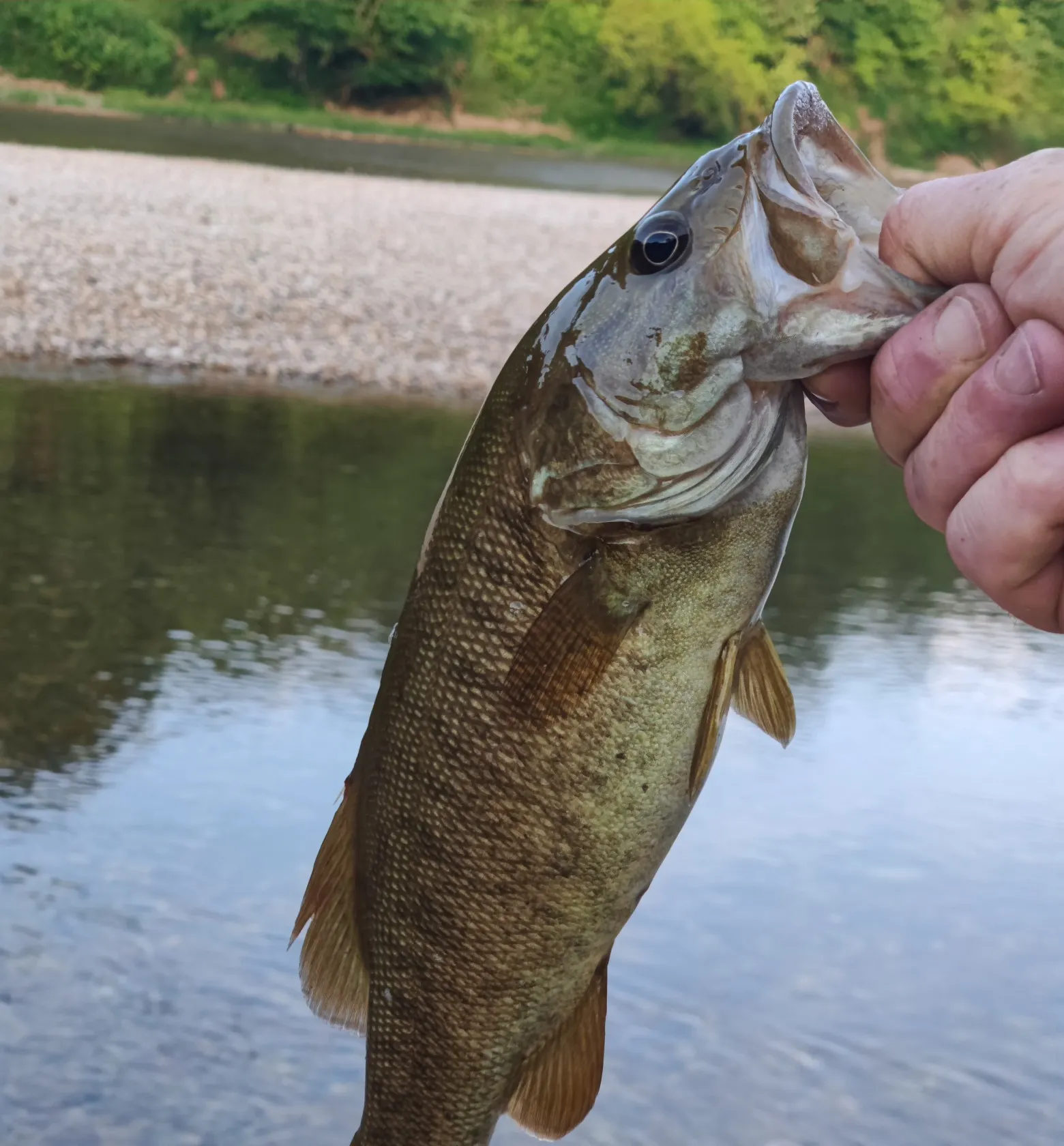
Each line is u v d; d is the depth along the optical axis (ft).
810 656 4.72
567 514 1.23
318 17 25.95
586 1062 1.33
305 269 10.54
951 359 0.99
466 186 18.10
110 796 3.39
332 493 6.21
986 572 0.99
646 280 1.20
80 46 24.88
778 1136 2.46
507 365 1.29
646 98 26.89
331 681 4.13
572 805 1.25
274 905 3.00
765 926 3.05
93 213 11.37
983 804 3.65
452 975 1.32
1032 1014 2.79
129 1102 2.47
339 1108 2.50
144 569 5.06
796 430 1.21
